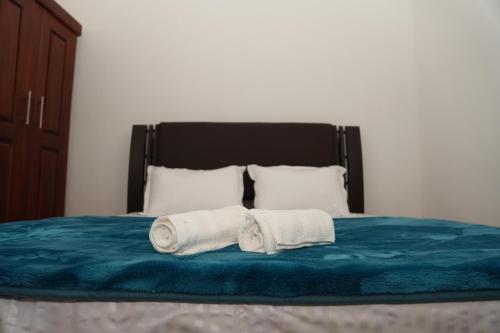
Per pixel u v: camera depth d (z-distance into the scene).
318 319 0.76
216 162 2.62
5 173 2.05
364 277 0.77
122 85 2.82
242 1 2.87
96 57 2.82
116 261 0.80
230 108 2.82
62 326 0.78
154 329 0.76
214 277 0.77
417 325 0.77
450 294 0.77
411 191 2.82
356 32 2.88
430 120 2.69
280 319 0.76
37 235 1.30
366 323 0.76
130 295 0.76
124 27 2.83
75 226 1.52
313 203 2.17
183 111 2.81
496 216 2.02
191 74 2.83
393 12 2.87
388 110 2.84
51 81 2.45
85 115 2.80
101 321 0.77
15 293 0.77
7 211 2.06
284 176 2.27
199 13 2.86
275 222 0.99
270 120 2.82
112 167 2.77
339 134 2.73
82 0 2.82
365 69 2.86
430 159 2.69
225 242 1.11
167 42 2.84
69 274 0.77
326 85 2.84
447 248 1.04
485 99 2.11
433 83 2.66
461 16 2.32
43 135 2.37
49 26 2.41
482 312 0.77
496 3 2.00
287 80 2.84
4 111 2.03
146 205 2.30
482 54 2.13
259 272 0.77
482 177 2.14
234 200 2.19
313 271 0.77
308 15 2.88
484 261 0.81
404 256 0.93
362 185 2.59
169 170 2.34
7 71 2.04
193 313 0.77
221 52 2.85
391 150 2.82
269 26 2.87
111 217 1.90
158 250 0.96
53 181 2.49
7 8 2.04
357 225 1.62
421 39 2.81
